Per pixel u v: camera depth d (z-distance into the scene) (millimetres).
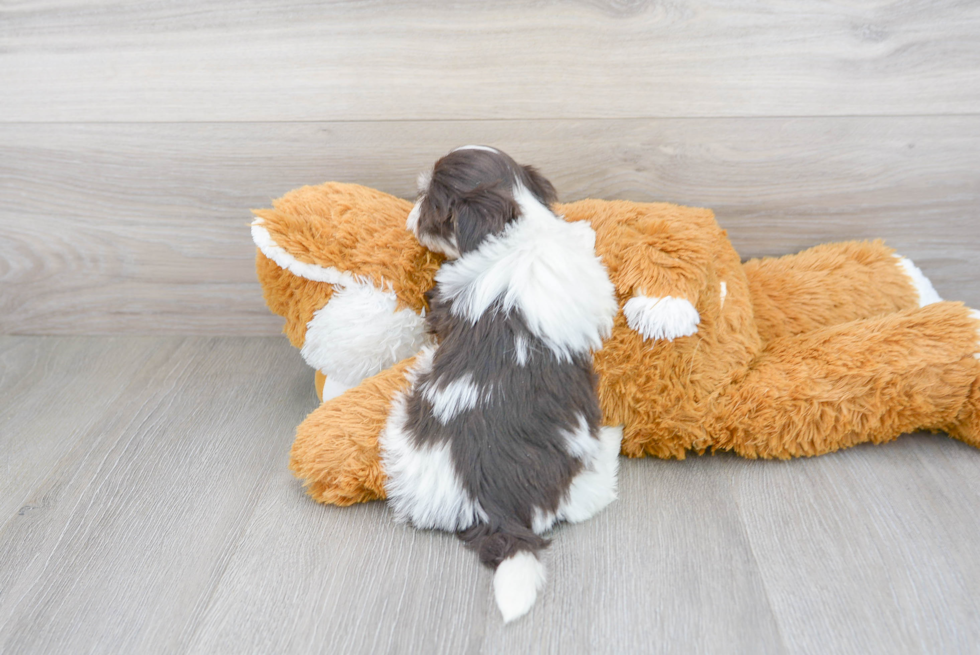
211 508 1149
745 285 1282
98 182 1504
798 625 914
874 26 1293
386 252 1209
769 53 1323
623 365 1160
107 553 1063
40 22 1363
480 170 1054
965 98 1343
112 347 1638
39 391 1478
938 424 1223
